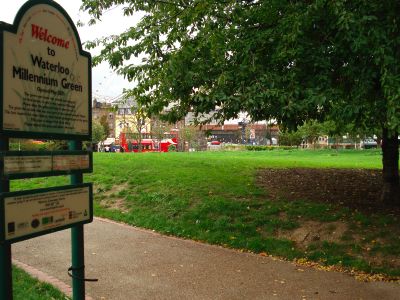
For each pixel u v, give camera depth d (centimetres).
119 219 1025
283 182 1262
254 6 869
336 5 674
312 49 758
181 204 1047
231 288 595
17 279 589
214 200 1045
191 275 647
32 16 327
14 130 313
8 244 306
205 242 845
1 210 300
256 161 1788
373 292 588
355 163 2039
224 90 779
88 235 886
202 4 784
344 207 947
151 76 928
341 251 747
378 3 700
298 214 920
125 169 1487
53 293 541
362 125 898
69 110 367
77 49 375
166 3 908
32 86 328
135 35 912
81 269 385
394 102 608
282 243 797
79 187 373
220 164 1591
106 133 6719
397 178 1012
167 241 848
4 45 304
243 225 885
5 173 302
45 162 336
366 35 688
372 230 805
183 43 866
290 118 762
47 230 340
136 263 702
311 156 2783
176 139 5672
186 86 862
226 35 842
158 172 1398
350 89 777
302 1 787
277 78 747
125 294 569
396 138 1003
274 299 557
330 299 560
